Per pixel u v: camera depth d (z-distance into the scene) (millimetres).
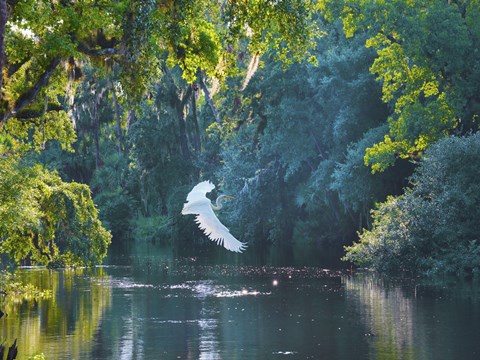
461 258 50875
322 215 86188
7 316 34750
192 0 28469
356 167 67250
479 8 60219
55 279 51281
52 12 27859
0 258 66250
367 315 33906
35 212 36812
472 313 33531
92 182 110375
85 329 31328
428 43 58812
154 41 27844
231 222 92000
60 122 37656
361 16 61031
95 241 51812
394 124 61469
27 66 32219
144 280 50875
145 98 83688
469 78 59406
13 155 37438
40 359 22625
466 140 54500
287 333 30078
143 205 105875
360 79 71000
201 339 29125
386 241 54219
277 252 76500
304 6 28406
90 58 30750
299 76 79500
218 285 47625
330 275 52688
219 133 98750
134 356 26062
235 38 28797
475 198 53438
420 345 27109
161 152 97812
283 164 83812
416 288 43344
